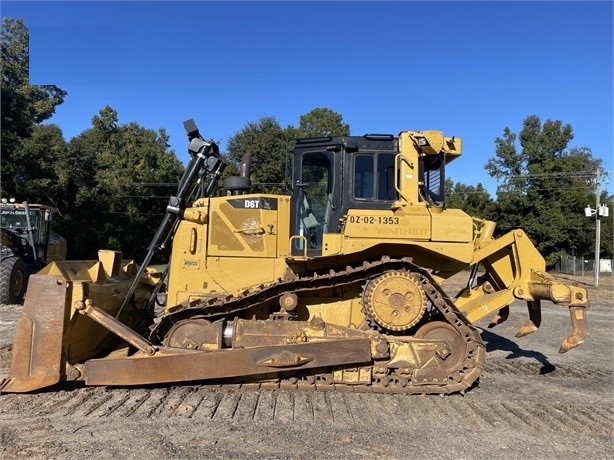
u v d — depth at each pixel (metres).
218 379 6.27
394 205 6.45
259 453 4.46
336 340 6.02
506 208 41.84
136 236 35.19
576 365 8.27
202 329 6.24
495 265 7.05
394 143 6.71
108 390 6.04
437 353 6.13
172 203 6.72
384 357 6.07
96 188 34.81
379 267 6.27
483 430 5.17
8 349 8.22
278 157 35.28
